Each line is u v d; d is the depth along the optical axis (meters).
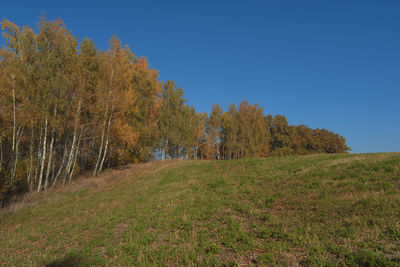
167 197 13.58
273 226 7.39
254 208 9.72
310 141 65.81
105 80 24.64
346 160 14.95
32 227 11.16
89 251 7.38
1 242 9.26
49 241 8.85
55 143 26.80
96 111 23.95
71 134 25.66
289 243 6.01
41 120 19.59
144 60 37.41
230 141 49.97
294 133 65.44
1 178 19.31
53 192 19.27
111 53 25.11
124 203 13.66
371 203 7.55
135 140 31.16
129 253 6.68
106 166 38.25
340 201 8.38
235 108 52.00
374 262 4.34
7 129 19.97
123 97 25.81
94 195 17.45
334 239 5.85
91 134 27.16
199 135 53.31
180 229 8.32
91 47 22.92
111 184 21.39
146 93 35.56
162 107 41.78
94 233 9.17
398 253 4.63
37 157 22.55
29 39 19.39
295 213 8.32
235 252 5.91
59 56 20.05
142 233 8.23
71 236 9.23
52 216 12.88
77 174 29.30
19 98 18.89
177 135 43.91
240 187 13.65
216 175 19.11
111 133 27.88
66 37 20.41
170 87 43.75
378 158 14.00
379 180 9.95
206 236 7.18
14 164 21.78
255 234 6.89
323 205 8.38
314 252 5.24
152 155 45.47
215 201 11.47
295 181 12.62
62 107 20.69
